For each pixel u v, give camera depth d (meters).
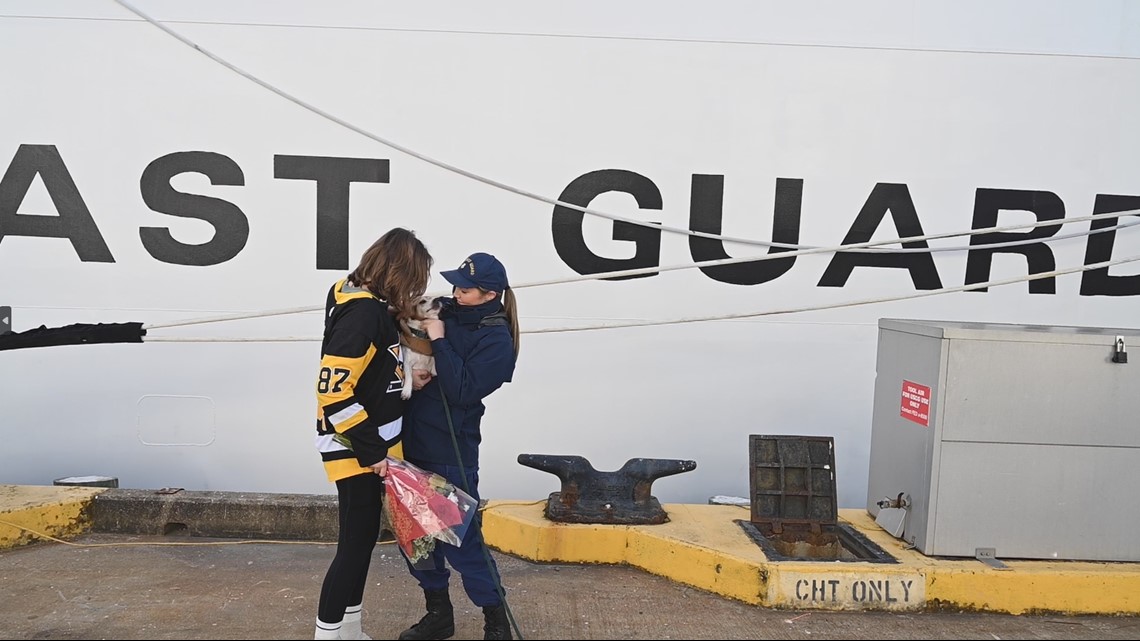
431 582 3.26
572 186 4.64
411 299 2.99
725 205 4.66
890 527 4.04
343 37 4.55
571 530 4.15
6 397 4.71
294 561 4.20
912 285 4.73
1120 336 3.70
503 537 4.32
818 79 4.60
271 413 4.74
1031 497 3.77
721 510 4.43
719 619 3.56
